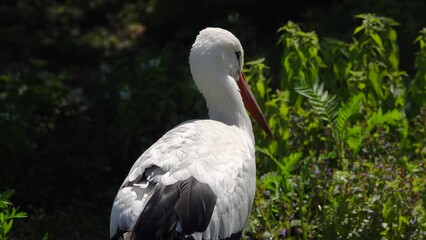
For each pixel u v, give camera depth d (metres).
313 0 18.67
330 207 9.86
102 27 21.12
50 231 11.96
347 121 10.71
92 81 18.33
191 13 19.52
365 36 11.70
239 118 9.60
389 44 11.83
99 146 14.29
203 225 7.77
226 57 9.62
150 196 7.84
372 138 10.80
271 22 18.77
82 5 21.89
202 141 8.53
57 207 12.84
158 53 18.88
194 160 8.17
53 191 13.27
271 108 11.07
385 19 11.77
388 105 11.52
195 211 7.73
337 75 11.79
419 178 10.14
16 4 22.28
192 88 13.79
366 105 11.52
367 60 11.68
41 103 15.27
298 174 10.80
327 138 10.72
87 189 13.37
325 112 10.68
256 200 9.91
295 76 11.33
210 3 19.25
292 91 11.41
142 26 21.00
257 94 11.15
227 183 8.23
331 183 9.98
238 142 8.86
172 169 8.06
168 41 19.95
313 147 11.10
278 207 10.10
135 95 14.25
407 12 14.81
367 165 10.29
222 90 9.53
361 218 9.71
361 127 10.92
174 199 7.72
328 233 9.70
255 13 18.78
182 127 8.83
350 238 9.66
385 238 9.73
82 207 12.54
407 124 11.27
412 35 14.38
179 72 15.12
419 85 11.62
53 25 21.41
